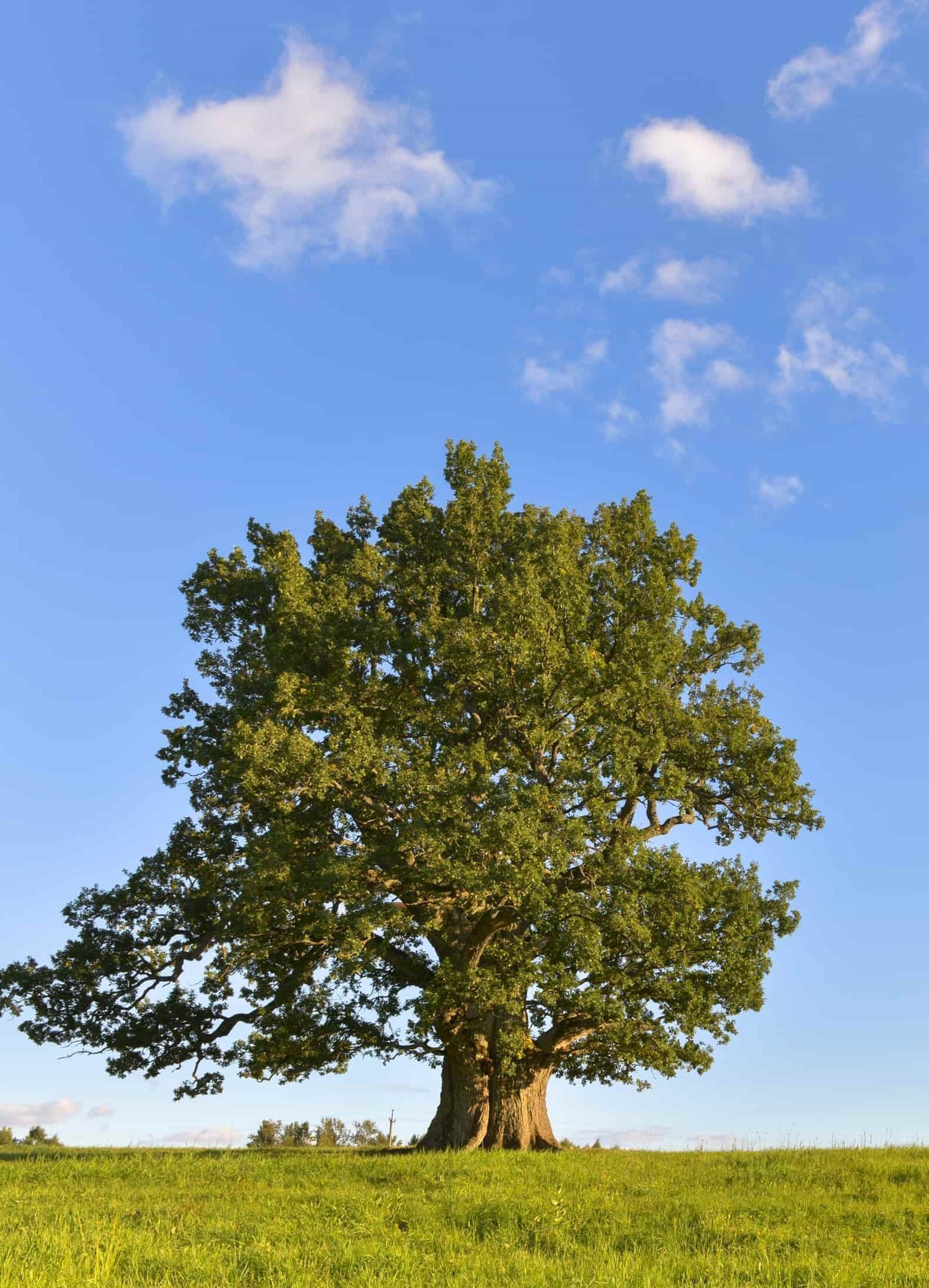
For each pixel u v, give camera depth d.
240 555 32.28
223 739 29.83
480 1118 27.44
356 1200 18.45
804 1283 13.44
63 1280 12.05
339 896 26.69
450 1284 12.82
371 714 29.16
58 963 29.22
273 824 27.09
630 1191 20.11
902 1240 16.28
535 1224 16.91
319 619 28.42
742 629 32.91
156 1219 16.80
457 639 27.67
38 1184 21.08
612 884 25.75
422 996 25.91
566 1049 28.05
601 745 26.98
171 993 29.69
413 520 31.98
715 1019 27.02
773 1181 21.28
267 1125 54.41
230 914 27.58
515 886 24.52
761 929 27.98
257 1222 16.61
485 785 25.55
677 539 33.12
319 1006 28.33
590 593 31.22
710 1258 14.60
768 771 29.89
